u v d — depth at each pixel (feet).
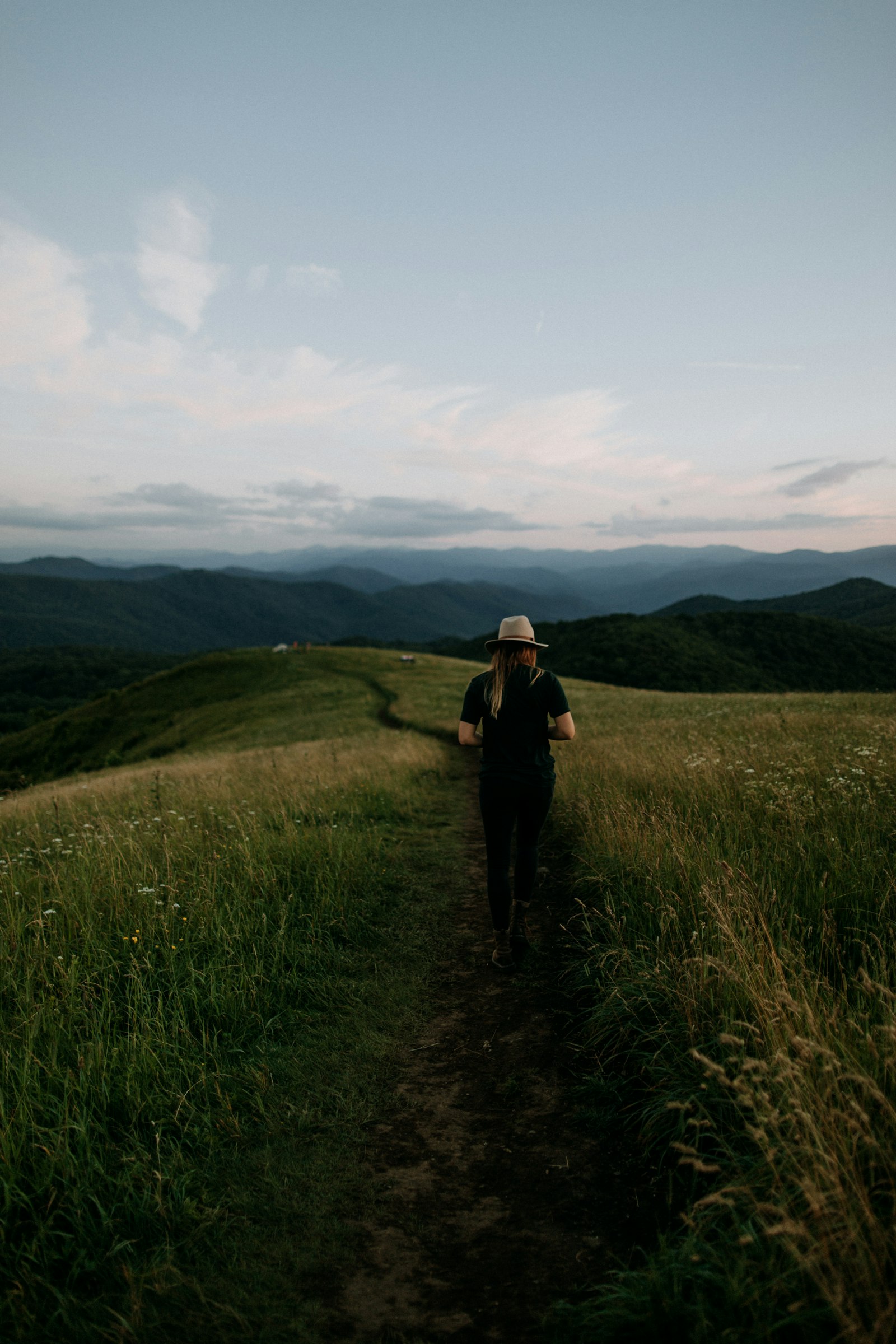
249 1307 6.69
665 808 19.60
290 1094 10.22
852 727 32.68
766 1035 8.18
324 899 16.79
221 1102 9.58
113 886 16.39
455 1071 10.94
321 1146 9.15
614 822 20.29
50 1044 10.07
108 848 20.27
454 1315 6.53
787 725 35.29
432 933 16.76
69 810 31.12
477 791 37.88
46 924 14.49
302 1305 6.72
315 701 124.47
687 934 11.96
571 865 20.67
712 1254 6.22
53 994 11.71
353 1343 6.26
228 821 24.00
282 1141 9.18
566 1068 10.77
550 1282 6.86
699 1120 7.82
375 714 97.76
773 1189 6.35
